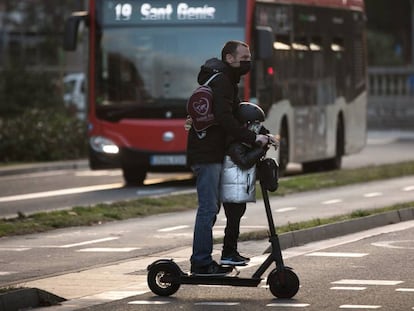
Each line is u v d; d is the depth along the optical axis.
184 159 61.25
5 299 26.70
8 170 75.38
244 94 60.94
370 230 42.88
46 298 27.80
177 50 61.53
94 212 47.03
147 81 61.56
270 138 28.64
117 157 61.75
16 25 136.25
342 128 75.12
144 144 61.41
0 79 104.62
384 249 37.06
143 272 32.53
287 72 66.19
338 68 74.00
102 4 62.16
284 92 65.69
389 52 155.25
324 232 40.31
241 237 38.25
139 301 27.97
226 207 29.00
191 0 61.50
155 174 74.00
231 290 29.47
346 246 38.03
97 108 62.03
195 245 28.86
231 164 28.69
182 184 65.31
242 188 28.62
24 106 103.56
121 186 64.56
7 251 37.56
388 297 27.91
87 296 28.77
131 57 61.75
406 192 56.91
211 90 28.56
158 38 61.59
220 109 28.41
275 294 28.05
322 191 57.97
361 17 78.75
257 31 60.84
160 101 61.41
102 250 37.56
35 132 83.88
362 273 31.94
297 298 28.02
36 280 31.30
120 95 61.81
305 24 68.81
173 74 61.44
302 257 35.34
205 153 28.75
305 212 47.19
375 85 140.25
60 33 131.00
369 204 50.19
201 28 61.38
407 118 138.25
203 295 28.75
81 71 131.12
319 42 70.88
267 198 28.45
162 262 28.67
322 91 71.25
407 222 45.84
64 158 84.44
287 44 66.19
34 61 128.88
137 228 43.50
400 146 103.00
